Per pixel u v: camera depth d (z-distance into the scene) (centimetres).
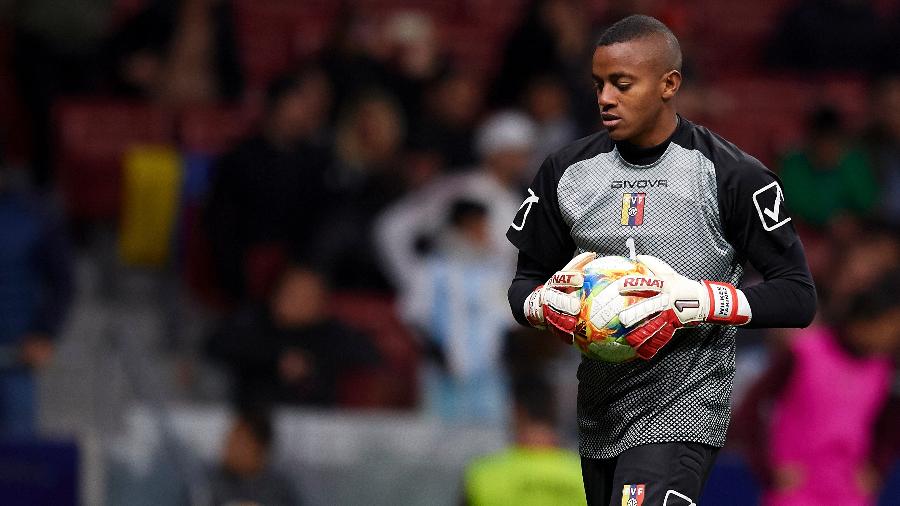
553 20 4309
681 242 1402
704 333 1428
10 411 3014
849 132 4447
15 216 3061
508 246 3488
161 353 3597
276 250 3684
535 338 3041
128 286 3878
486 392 3241
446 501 3034
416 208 3631
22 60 4241
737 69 5253
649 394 1430
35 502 2839
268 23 5047
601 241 1423
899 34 5038
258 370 3189
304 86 3775
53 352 3266
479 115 4391
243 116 4325
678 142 1409
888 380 2753
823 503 2722
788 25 5075
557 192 1448
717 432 1447
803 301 1385
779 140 4706
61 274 3095
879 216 3584
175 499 2923
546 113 4122
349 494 3002
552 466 2403
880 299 2708
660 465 1415
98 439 2942
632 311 1351
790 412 2734
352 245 3647
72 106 4238
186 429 3002
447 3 5206
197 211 3794
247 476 2828
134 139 4222
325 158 3762
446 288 3266
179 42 4428
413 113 4125
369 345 3266
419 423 3058
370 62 4159
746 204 1393
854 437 2727
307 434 3008
